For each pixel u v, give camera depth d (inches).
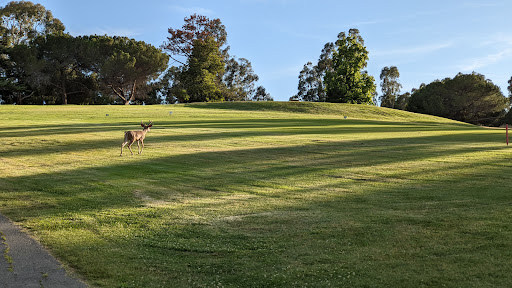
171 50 3627.0
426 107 3464.6
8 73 3063.5
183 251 288.5
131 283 237.3
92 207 406.9
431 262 249.6
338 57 3346.5
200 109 2190.0
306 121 1536.7
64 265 264.4
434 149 721.6
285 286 228.8
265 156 688.4
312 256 268.5
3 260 272.5
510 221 311.9
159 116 1733.5
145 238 314.8
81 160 681.0
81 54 3038.9
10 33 3395.7
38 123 1346.0
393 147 757.3
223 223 347.3
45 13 3644.2
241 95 4261.8
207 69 3506.4
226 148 779.4
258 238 308.3
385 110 2591.0
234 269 255.1
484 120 3531.0
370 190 448.1
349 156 671.8
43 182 520.7
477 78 3447.3
